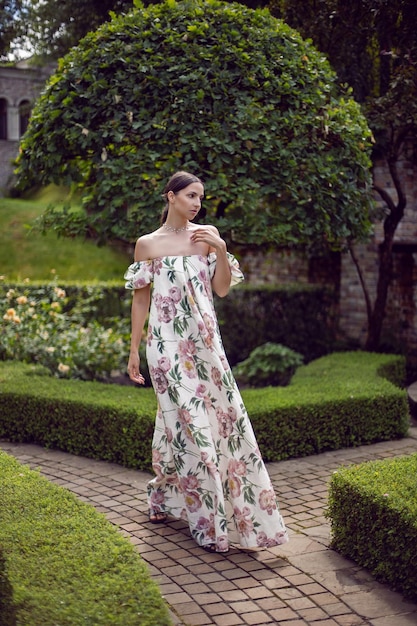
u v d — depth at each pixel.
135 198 5.65
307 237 6.45
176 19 5.77
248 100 5.64
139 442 5.09
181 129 5.55
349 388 6.00
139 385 8.05
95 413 5.37
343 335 9.78
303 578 3.37
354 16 7.39
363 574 3.43
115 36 5.79
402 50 7.33
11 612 2.62
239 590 3.24
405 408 6.02
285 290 9.77
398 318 9.28
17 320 7.29
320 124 5.92
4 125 23.23
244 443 3.61
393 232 8.27
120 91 5.67
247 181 5.65
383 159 8.92
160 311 3.73
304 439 5.47
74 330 7.79
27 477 3.93
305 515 4.21
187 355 3.71
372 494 3.41
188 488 3.69
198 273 3.74
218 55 5.68
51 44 10.20
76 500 3.62
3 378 6.36
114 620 2.49
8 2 9.90
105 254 16.78
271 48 5.83
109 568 2.88
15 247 16.84
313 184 5.91
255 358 8.66
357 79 8.00
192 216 3.79
